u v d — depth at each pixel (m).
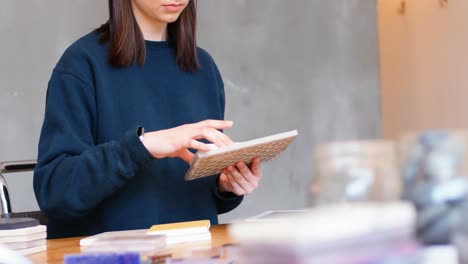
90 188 1.40
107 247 0.99
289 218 0.38
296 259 0.35
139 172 1.56
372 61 3.98
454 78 3.74
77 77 1.55
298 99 3.80
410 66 4.10
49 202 1.45
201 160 1.25
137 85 1.62
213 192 1.67
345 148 0.40
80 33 3.30
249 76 3.70
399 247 0.37
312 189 0.41
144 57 1.63
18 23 3.19
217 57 3.64
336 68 3.90
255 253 0.36
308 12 3.84
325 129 3.86
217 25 3.64
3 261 0.55
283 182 3.75
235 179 1.49
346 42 3.92
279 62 3.77
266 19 3.74
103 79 1.58
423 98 3.99
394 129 4.18
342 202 0.39
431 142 0.40
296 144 3.79
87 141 1.53
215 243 1.06
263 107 3.72
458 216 0.38
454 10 3.70
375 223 0.36
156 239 0.99
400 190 0.40
